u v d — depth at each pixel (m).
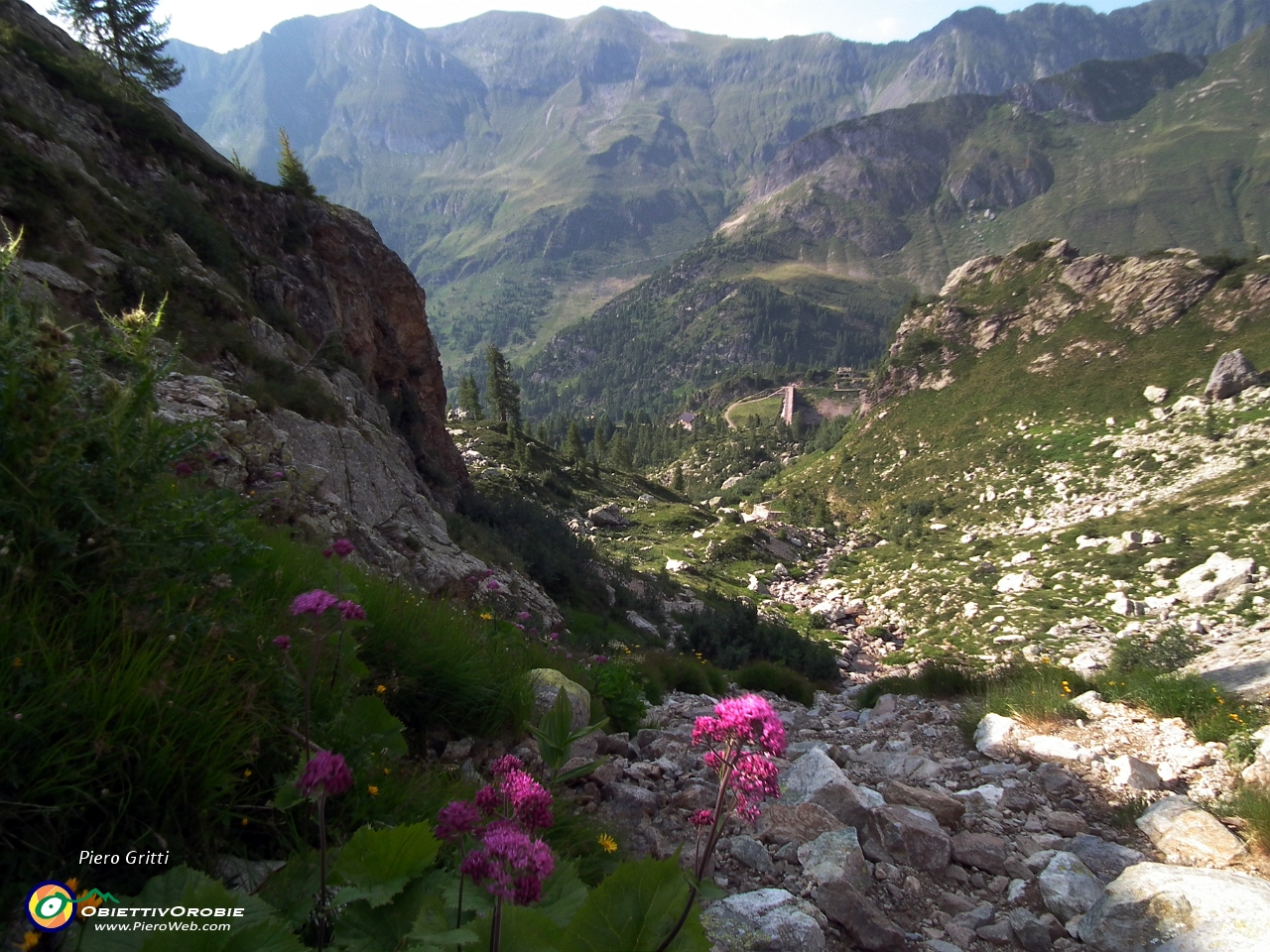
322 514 10.12
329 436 15.18
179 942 1.67
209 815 2.54
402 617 5.21
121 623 2.75
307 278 29.48
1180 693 7.68
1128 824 5.59
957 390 115.38
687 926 1.86
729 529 82.94
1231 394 80.94
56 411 2.81
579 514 81.50
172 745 2.44
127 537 2.90
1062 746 7.08
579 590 28.20
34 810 2.13
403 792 3.33
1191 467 71.31
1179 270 103.19
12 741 2.12
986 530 75.25
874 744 8.81
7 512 2.58
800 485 118.19
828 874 4.44
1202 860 4.93
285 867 2.50
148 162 24.75
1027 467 87.31
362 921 2.11
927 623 50.41
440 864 2.81
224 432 9.32
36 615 2.50
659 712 9.88
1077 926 4.19
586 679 7.85
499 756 4.91
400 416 33.16
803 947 3.64
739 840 4.84
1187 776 6.29
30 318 2.88
